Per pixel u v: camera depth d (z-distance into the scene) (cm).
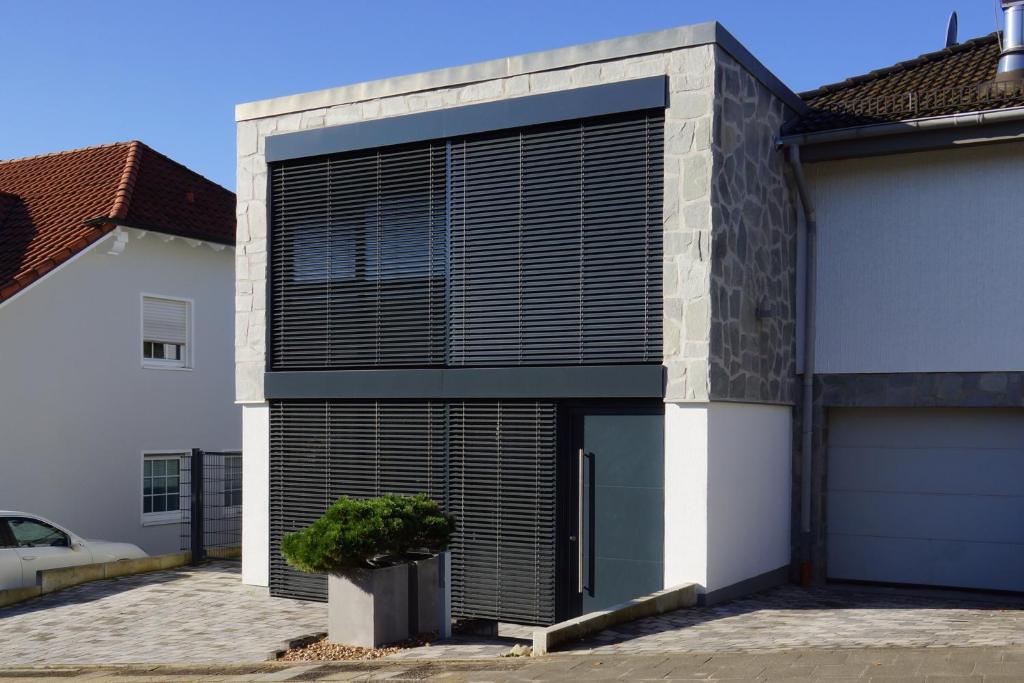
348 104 1263
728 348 1073
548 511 1116
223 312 1911
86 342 1667
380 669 848
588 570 1107
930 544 1213
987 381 1163
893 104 1194
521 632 1092
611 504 1100
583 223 1112
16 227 1742
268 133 1318
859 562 1247
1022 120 1103
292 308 1292
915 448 1227
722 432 1073
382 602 962
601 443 1110
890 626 929
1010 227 1156
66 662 962
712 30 1048
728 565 1084
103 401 1689
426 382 1188
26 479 1570
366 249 1245
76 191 1817
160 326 1803
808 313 1243
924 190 1199
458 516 1169
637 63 1091
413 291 1210
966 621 956
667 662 786
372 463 1230
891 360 1212
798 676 712
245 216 1328
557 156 1130
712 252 1042
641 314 1080
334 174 1270
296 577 1246
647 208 1080
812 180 1260
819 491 1241
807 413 1239
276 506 1288
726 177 1079
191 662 932
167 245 1809
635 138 1091
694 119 1056
